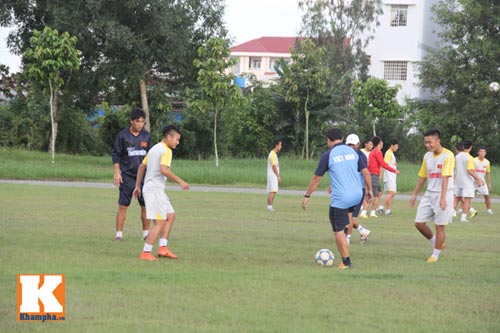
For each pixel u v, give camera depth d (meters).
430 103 59.22
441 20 57.88
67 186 29.25
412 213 22.17
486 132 55.47
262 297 8.28
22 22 48.53
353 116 55.94
